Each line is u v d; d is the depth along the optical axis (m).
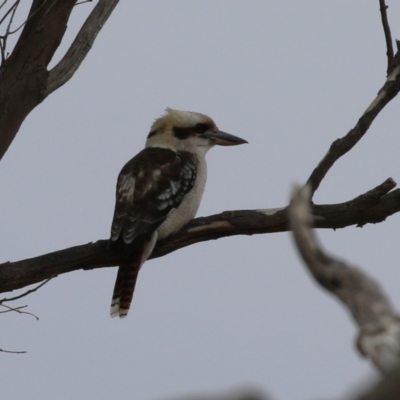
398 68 9.69
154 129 13.23
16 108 10.63
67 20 11.17
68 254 10.62
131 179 11.91
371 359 3.92
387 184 10.01
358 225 10.41
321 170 9.88
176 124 13.04
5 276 10.33
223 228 10.98
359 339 4.01
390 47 10.02
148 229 11.36
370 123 9.66
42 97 10.84
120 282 11.41
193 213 11.98
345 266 4.19
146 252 11.47
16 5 9.88
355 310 4.09
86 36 11.18
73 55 11.09
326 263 4.21
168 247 11.61
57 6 11.08
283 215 10.59
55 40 11.01
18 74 10.76
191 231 11.36
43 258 10.53
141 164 12.18
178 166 12.15
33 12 11.01
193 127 13.01
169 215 11.57
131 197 11.62
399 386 3.41
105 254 10.72
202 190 12.31
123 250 11.23
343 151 9.77
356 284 4.14
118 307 11.40
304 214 4.28
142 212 11.45
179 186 11.86
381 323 4.02
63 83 10.97
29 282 10.48
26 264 10.45
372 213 10.23
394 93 9.64
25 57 10.84
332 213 10.26
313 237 4.24
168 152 12.59
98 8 11.34
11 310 9.62
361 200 10.20
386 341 3.96
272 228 10.68
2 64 10.16
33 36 10.94
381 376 3.53
